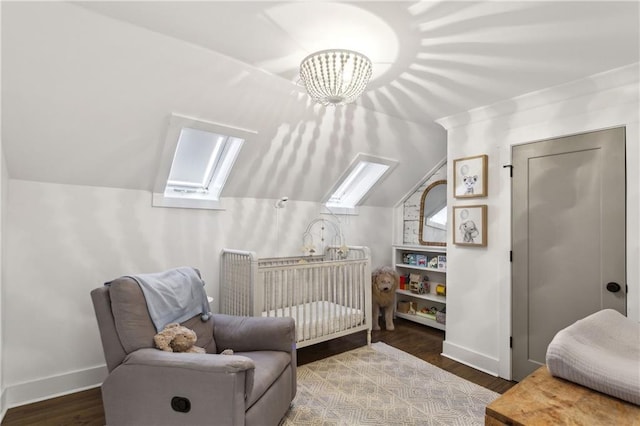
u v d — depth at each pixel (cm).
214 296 310
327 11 154
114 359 167
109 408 161
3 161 206
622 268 210
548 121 244
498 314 269
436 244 406
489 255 276
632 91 207
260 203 340
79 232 245
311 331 288
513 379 258
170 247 285
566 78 222
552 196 242
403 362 290
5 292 218
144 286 184
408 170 399
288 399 204
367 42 180
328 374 266
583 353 97
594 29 167
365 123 306
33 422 202
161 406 154
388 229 457
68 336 240
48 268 233
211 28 170
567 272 234
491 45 183
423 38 176
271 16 159
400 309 430
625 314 208
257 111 254
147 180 267
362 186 407
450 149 308
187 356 158
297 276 332
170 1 149
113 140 229
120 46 178
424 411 213
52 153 219
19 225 224
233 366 149
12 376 221
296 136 293
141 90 207
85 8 155
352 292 326
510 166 264
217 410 148
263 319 218
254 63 205
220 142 283
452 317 302
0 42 160
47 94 189
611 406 87
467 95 254
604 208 218
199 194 307
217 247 312
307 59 180
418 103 272
